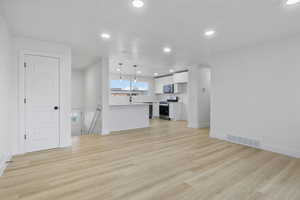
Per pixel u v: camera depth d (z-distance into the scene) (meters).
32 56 3.09
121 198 1.65
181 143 3.70
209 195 1.71
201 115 5.66
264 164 2.52
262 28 2.63
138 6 2.01
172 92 7.97
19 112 2.95
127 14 2.21
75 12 2.15
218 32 2.80
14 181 1.99
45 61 3.21
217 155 2.92
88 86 6.28
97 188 1.83
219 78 4.14
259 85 3.35
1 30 2.14
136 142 3.78
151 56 4.43
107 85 4.71
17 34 2.87
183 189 1.82
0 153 2.17
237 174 2.19
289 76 2.93
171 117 7.78
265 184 1.93
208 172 2.24
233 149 3.28
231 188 1.85
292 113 2.89
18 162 2.57
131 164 2.51
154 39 3.14
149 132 4.92
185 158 2.77
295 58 2.86
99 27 2.61
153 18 2.32
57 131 3.35
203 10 2.10
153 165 2.47
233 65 3.83
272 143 3.14
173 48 3.73
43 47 3.19
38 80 3.14
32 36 2.97
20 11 2.11
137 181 2.00
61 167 2.39
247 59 3.55
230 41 3.23
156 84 9.32
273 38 3.04
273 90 3.14
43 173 2.20
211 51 3.94
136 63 5.44
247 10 2.10
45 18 2.31
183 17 2.29
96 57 4.62
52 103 3.29
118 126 5.22
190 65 5.71
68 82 3.46
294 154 2.84
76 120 7.01
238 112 3.72
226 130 3.98
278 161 2.64
